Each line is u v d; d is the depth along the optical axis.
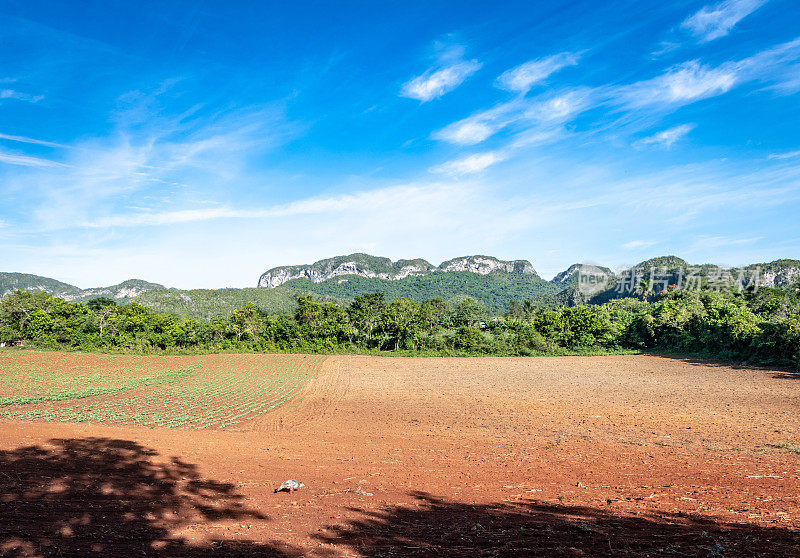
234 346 77.69
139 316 79.06
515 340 80.31
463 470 14.66
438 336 80.44
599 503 10.28
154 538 7.00
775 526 7.96
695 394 37.62
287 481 11.09
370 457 16.88
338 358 70.69
